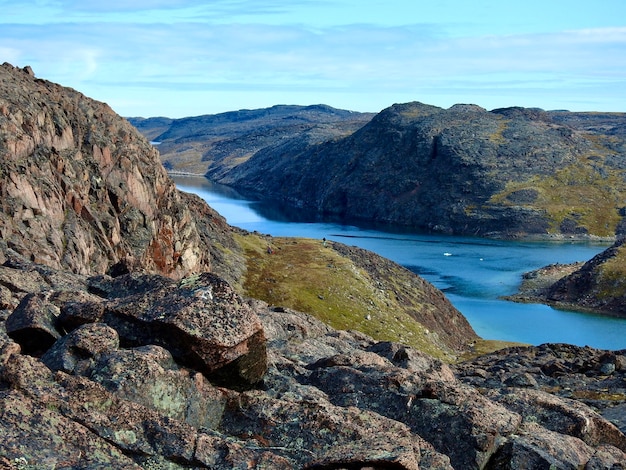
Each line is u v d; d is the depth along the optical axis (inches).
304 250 7337.6
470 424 842.2
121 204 3929.6
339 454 687.7
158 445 655.8
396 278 7303.2
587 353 2193.7
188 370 810.2
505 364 1964.8
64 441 597.0
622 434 967.0
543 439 853.8
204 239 6358.3
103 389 682.2
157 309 838.5
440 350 5556.1
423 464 745.0
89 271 3002.0
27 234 2689.5
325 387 967.0
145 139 4901.6
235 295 870.4
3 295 1046.4
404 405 892.6
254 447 734.5
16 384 658.8
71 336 796.0
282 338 1529.3
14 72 4084.6
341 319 5610.2
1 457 550.0
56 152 3410.4
